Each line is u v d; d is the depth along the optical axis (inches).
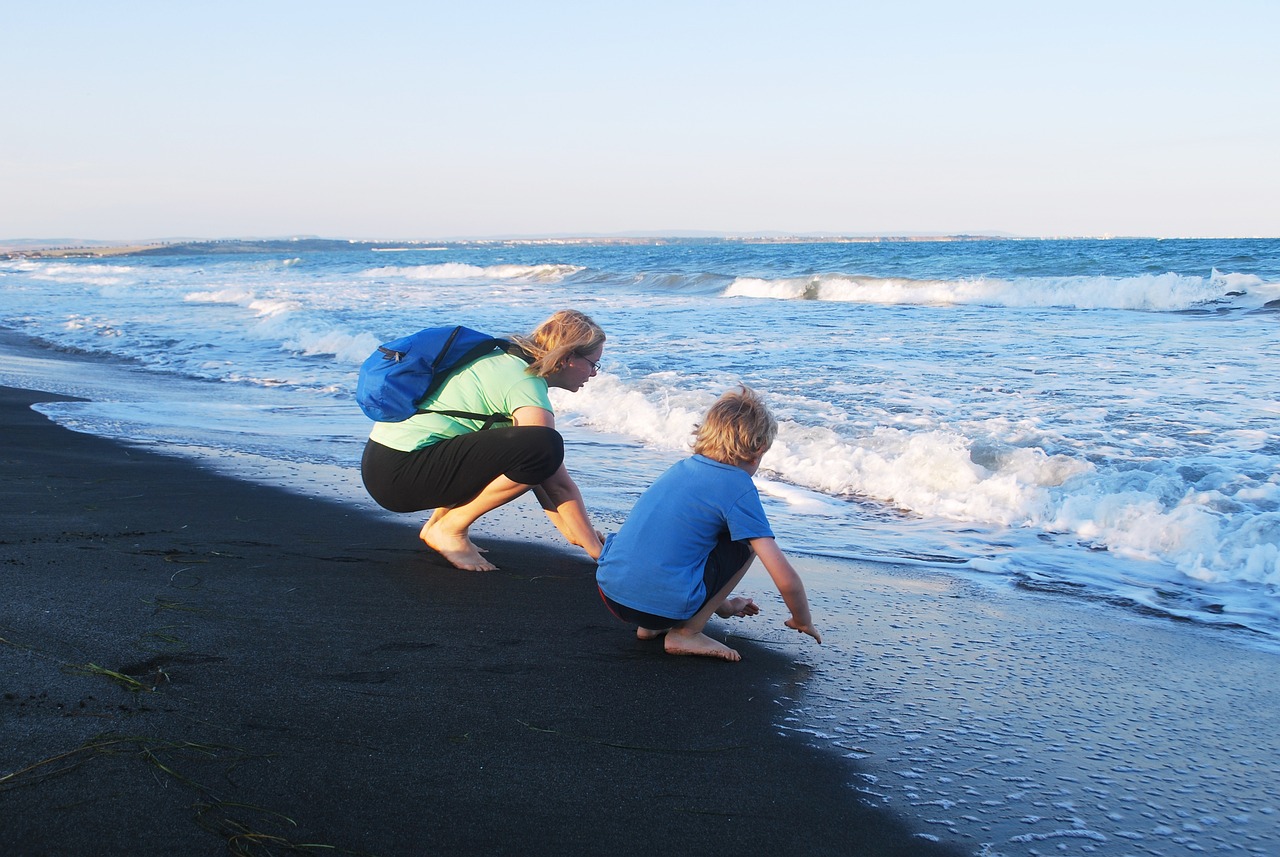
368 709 97.6
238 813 75.8
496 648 118.1
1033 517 193.9
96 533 161.6
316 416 324.8
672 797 84.3
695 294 1000.9
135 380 427.2
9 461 226.8
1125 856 77.9
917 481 217.8
